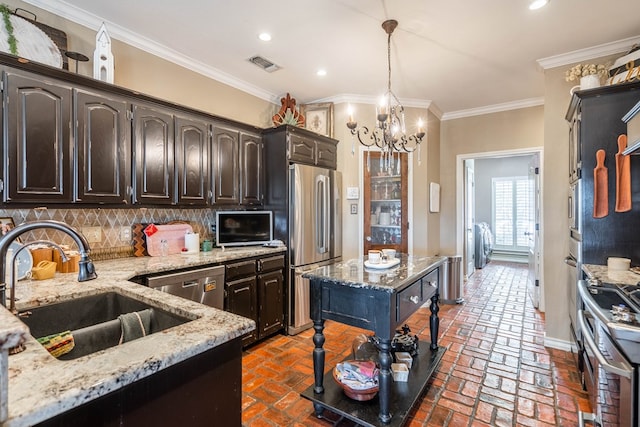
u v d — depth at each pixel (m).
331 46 2.88
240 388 1.08
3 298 1.10
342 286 1.91
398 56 3.05
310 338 3.21
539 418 1.95
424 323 3.58
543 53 2.98
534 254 4.20
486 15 2.39
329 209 3.76
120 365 0.78
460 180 4.84
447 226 4.91
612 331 1.29
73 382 0.70
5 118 1.78
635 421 1.22
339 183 3.93
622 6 2.27
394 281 1.87
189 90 3.15
